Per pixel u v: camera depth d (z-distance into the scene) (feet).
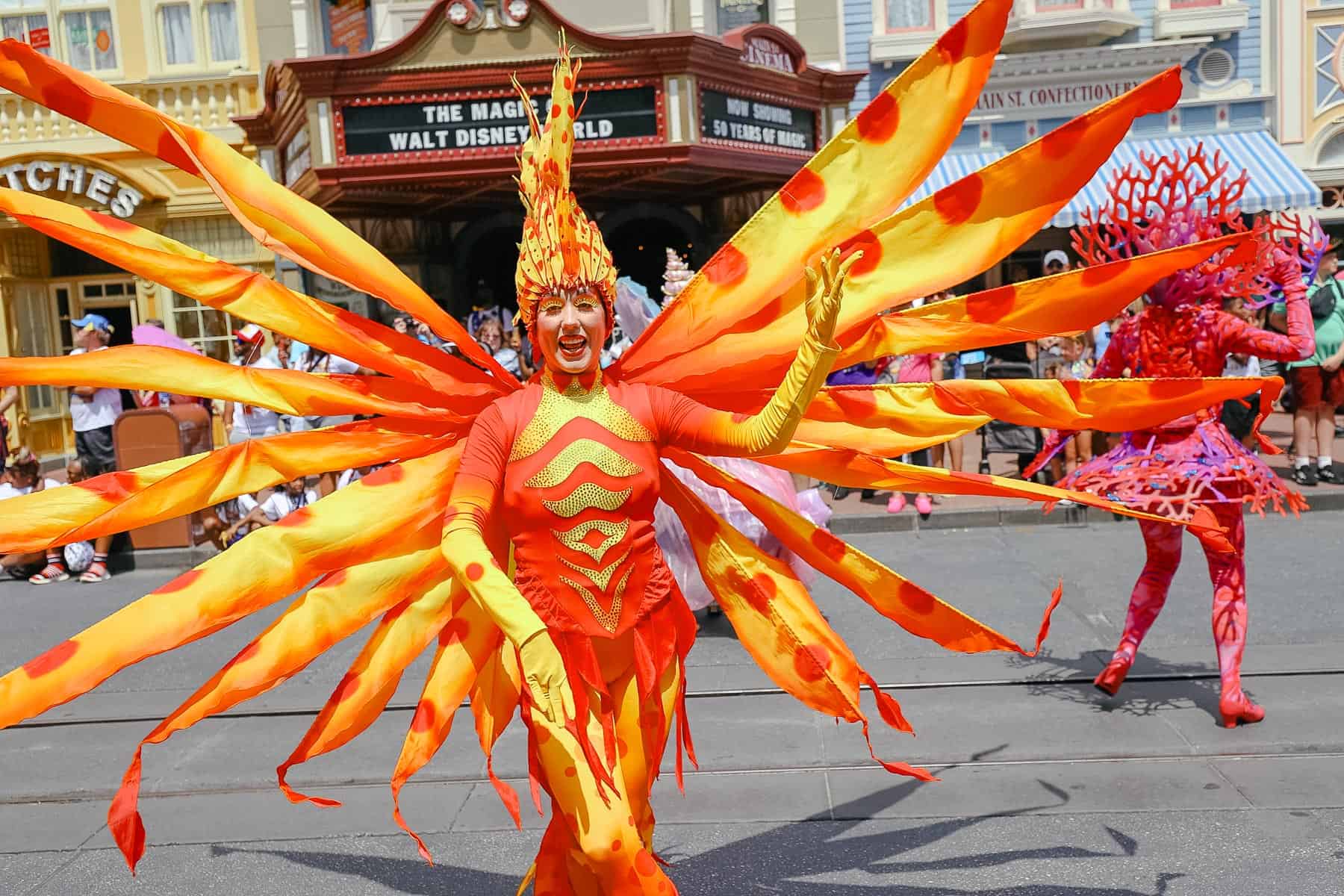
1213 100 55.21
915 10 56.59
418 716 10.30
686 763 15.80
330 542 9.95
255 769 16.44
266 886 12.96
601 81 37.45
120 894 12.97
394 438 10.68
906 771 10.49
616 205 49.70
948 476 10.52
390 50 37.01
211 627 9.51
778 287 10.61
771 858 13.01
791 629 10.75
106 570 31.42
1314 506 31.63
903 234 10.50
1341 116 54.75
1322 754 15.16
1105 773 14.84
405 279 10.69
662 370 10.84
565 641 9.81
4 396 40.04
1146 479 16.31
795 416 8.68
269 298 10.43
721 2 50.93
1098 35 55.47
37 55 9.68
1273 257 16.49
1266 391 14.78
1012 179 10.21
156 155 10.43
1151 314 17.06
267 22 50.88
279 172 45.65
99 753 17.49
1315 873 11.98
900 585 10.51
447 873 13.12
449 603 10.55
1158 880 12.03
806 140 44.62
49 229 9.89
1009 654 19.95
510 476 9.88
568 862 10.25
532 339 10.05
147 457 32.12
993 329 10.62
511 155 37.52
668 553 21.43
